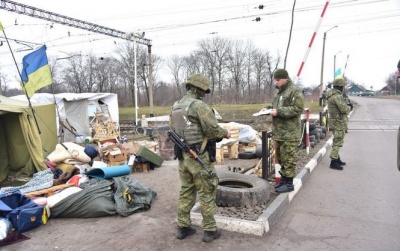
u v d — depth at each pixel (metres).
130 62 61.62
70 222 4.79
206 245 3.90
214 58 62.47
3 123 8.55
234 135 9.90
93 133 17.00
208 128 3.71
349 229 4.29
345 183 6.42
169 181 7.07
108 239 4.17
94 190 5.05
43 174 7.11
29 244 4.12
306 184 6.39
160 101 62.84
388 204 5.19
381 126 17.36
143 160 8.09
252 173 7.20
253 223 4.15
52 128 10.15
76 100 18.48
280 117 5.39
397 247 3.78
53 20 19.80
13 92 56.88
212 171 3.85
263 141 6.16
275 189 5.57
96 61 62.66
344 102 7.34
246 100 48.06
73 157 7.88
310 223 4.50
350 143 11.80
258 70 62.31
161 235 4.21
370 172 7.29
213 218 3.99
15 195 4.84
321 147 10.24
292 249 3.78
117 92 65.12
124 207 4.94
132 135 19.81
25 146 8.55
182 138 3.85
